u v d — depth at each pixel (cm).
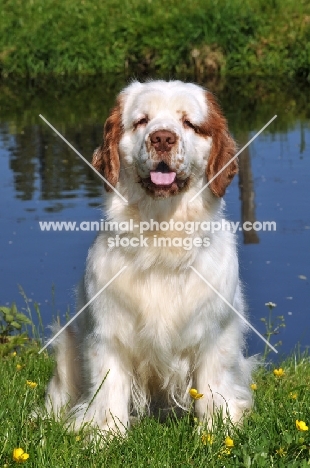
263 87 2245
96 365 566
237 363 582
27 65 2580
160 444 504
